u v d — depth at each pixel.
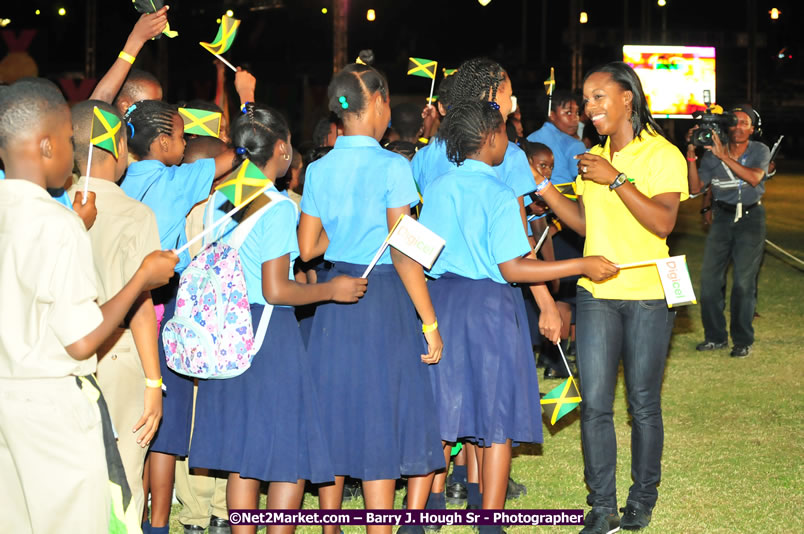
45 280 2.92
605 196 4.34
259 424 3.80
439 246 3.76
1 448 3.04
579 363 4.45
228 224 3.92
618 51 36.06
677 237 15.31
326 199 3.96
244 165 3.49
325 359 3.95
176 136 4.38
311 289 3.74
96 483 3.06
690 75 19.20
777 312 9.91
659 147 4.27
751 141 8.07
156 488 4.29
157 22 4.76
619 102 4.32
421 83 34.16
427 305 3.90
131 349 3.86
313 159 5.86
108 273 3.71
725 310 10.27
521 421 4.09
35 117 3.01
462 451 5.13
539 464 5.54
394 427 3.89
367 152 3.92
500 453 4.12
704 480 5.15
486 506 4.15
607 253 4.36
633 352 4.38
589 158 4.16
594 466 4.44
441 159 4.43
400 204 3.88
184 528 4.59
